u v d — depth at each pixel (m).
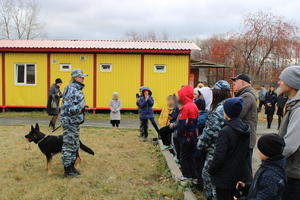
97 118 15.38
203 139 4.55
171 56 16.78
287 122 3.45
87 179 5.81
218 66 21.44
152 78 16.88
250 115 4.85
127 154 7.85
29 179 5.77
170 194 5.23
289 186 3.32
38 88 16.98
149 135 10.59
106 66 16.91
